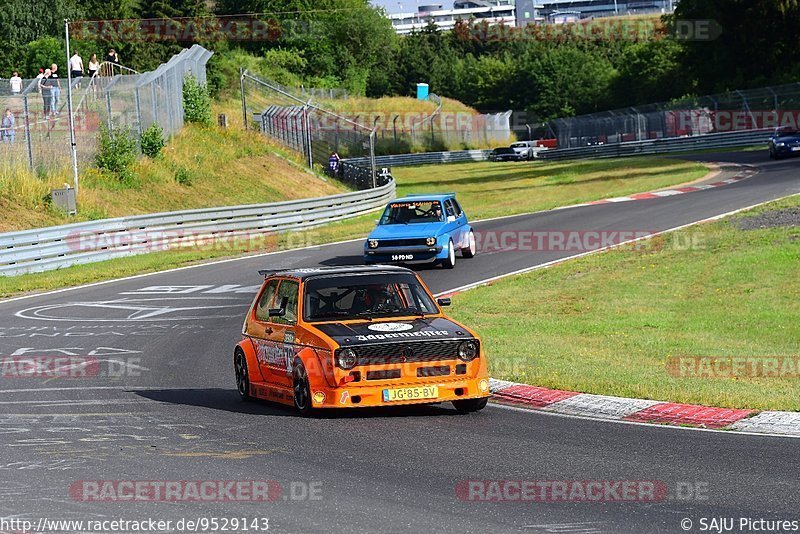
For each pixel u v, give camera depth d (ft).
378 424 104.73
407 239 246.68
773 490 75.51
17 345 167.32
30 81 404.57
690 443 92.27
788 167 452.35
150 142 428.15
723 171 471.21
